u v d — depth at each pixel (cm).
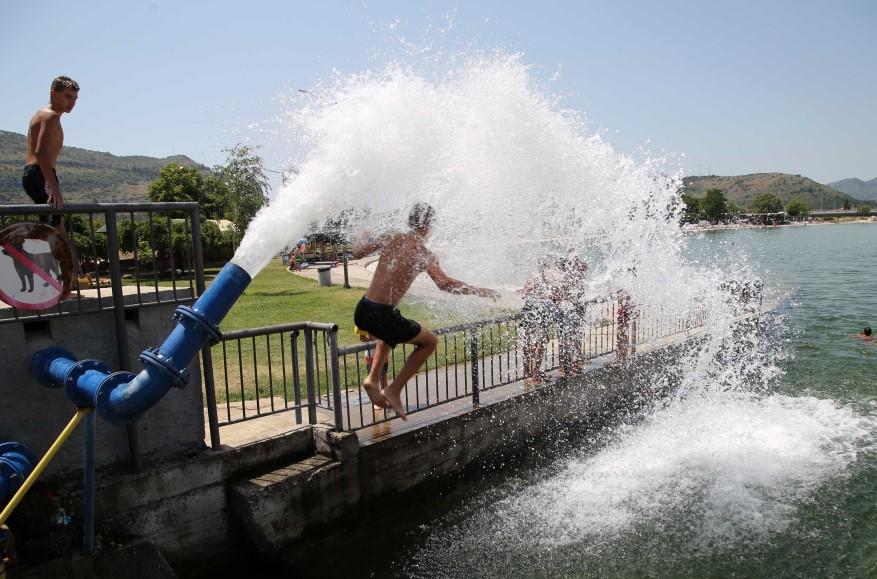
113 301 480
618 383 943
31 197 540
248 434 587
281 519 533
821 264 3491
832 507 643
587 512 650
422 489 654
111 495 474
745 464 757
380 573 543
